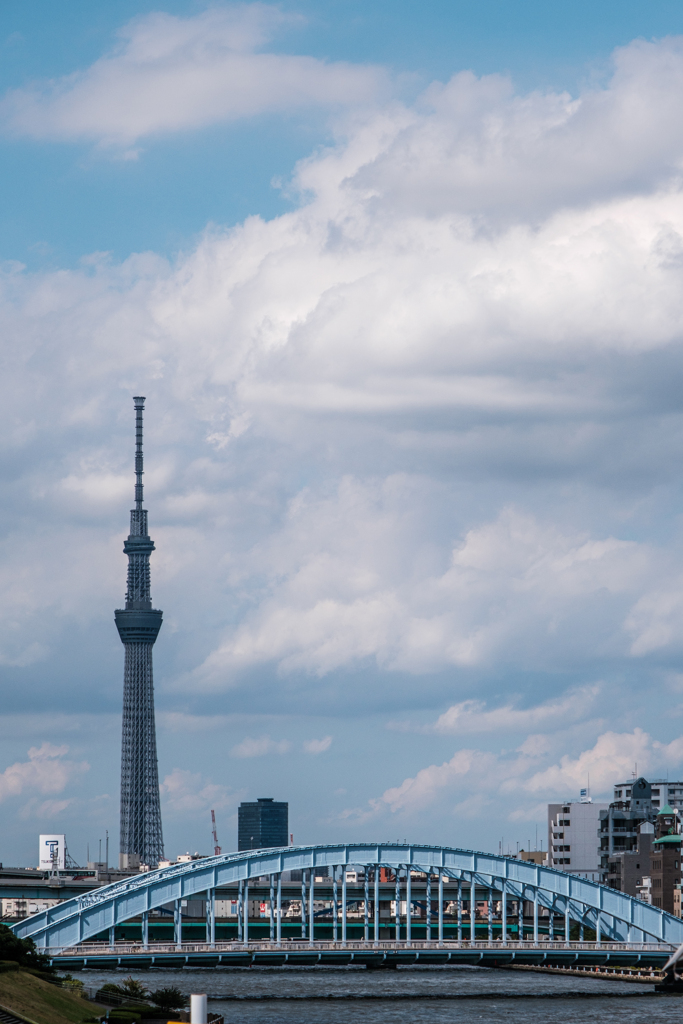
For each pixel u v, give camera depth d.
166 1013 167.00
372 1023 189.00
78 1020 159.12
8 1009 151.38
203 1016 129.12
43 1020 152.25
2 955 183.62
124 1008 169.00
